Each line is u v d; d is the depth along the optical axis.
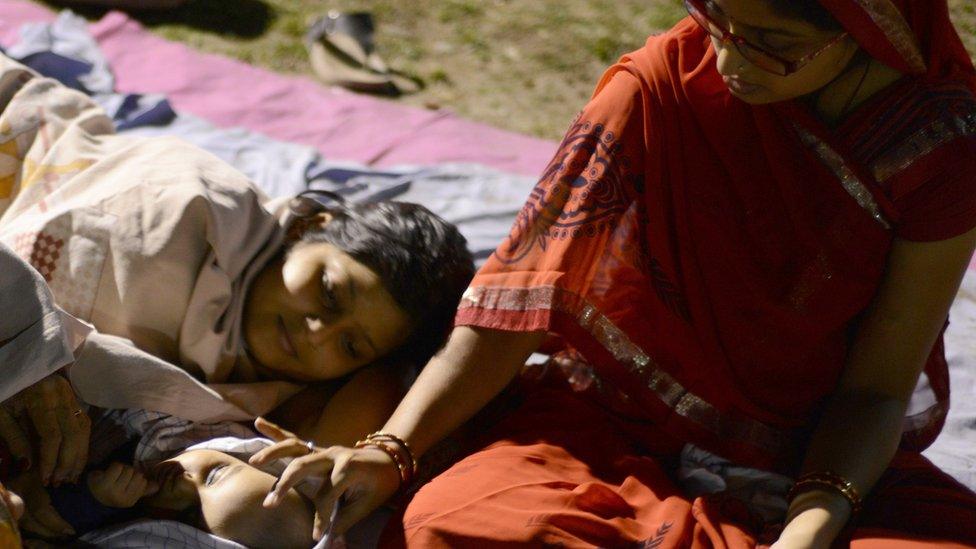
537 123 4.48
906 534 1.91
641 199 2.08
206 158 2.48
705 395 2.16
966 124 1.90
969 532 1.96
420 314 2.44
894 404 2.03
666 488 2.09
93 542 1.93
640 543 1.94
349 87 4.41
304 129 3.94
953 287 1.98
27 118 2.56
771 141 1.98
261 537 1.95
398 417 2.08
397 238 2.43
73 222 2.22
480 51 4.99
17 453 1.98
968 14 5.59
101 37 4.29
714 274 2.08
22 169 2.53
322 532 1.90
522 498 1.95
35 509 1.94
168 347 2.29
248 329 2.36
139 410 2.21
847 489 1.92
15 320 1.91
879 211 1.96
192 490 2.00
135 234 2.23
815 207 2.00
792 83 1.83
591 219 2.08
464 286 2.54
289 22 4.87
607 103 2.09
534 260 2.11
